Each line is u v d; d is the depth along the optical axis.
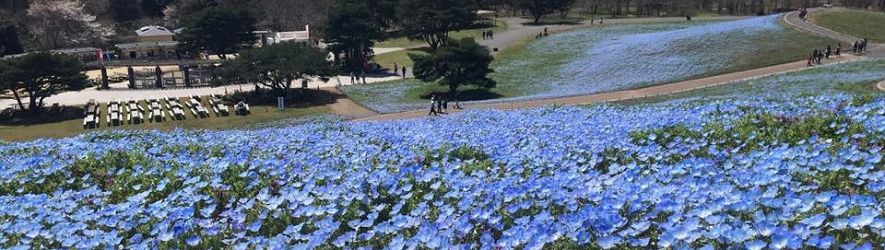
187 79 62.38
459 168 9.49
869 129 9.93
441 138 12.73
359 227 6.71
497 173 8.89
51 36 97.25
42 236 6.58
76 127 45.19
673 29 80.06
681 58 56.47
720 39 62.00
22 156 12.38
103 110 50.69
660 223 5.69
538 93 50.38
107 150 12.46
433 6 80.00
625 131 12.02
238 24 79.12
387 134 14.63
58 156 11.99
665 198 6.30
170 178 9.45
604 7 118.62
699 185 6.76
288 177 9.23
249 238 6.41
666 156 9.32
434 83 57.50
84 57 83.31
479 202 6.98
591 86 50.09
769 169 7.41
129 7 118.31
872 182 6.54
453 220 6.27
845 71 41.22
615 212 6.01
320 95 54.75
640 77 51.09
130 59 81.12
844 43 58.19
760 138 10.30
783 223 5.43
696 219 5.47
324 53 56.47
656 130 11.77
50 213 7.40
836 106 13.27
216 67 59.44
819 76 39.00
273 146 12.70
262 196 7.97
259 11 104.75
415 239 5.75
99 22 106.19
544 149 10.28
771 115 12.48
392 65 74.06
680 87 43.91
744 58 54.00
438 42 82.19
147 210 7.45
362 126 18.44
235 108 48.47
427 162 10.41
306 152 11.90
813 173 7.20
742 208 5.73
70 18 97.38
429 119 22.45
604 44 70.31
